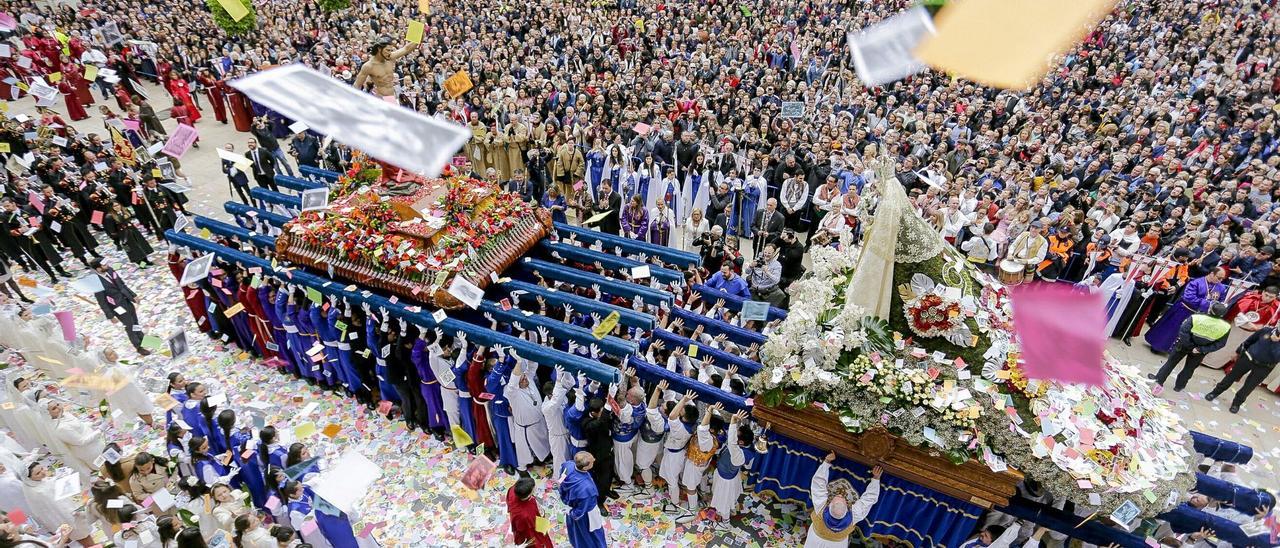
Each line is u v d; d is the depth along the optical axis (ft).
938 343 25.82
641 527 29.35
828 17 97.55
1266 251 39.29
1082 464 23.45
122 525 25.02
